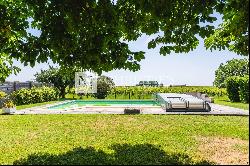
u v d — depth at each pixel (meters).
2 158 10.21
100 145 11.93
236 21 8.90
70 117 20.80
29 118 20.59
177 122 17.92
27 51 8.61
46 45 8.62
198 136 13.65
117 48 8.76
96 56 8.71
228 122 17.88
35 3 8.46
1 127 16.83
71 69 9.37
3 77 12.38
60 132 14.95
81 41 8.87
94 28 8.78
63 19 8.44
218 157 10.18
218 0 8.34
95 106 32.91
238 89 36.50
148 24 9.20
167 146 11.71
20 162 9.54
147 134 14.14
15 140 13.19
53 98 44.62
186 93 38.41
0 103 32.12
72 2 8.21
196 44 9.66
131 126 16.52
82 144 12.17
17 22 8.67
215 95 52.56
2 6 8.62
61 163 9.34
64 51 8.84
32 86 43.69
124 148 11.37
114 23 8.62
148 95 51.38
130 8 9.27
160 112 23.53
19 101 34.16
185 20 9.00
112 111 24.98
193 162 9.44
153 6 8.34
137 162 9.36
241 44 9.37
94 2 8.36
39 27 9.32
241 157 10.18
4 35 8.88
